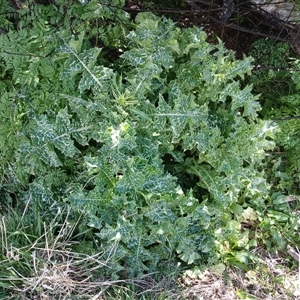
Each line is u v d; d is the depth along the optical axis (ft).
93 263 3.88
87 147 4.08
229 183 3.96
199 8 4.17
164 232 3.78
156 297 3.92
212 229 4.07
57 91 3.82
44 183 3.89
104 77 3.71
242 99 4.03
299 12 4.37
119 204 3.69
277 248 4.45
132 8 4.03
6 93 3.82
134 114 3.76
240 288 4.19
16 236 3.89
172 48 3.86
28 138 3.87
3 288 3.75
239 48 4.74
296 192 4.76
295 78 4.51
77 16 3.80
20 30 3.76
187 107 3.78
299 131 4.61
